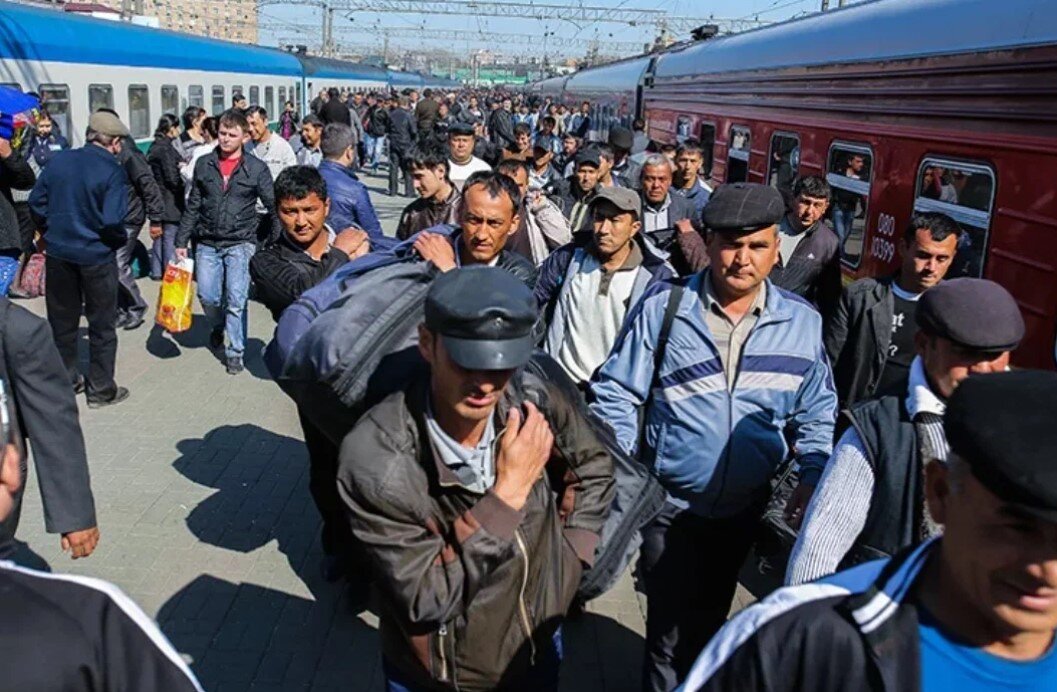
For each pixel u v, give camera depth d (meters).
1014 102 5.01
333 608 4.54
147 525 5.30
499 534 2.14
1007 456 1.21
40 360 2.97
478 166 7.50
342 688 3.96
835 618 1.42
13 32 13.05
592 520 2.52
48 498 3.07
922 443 2.33
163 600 4.55
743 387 3.10
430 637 2.29
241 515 5.46
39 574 1.54
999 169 5.10
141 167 9.02
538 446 2.21
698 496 3.18
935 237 4.29
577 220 7.32
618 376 3.24
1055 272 4.57
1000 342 2.26
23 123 6.85
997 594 1.28
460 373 2.07
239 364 8.16
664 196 6.66
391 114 20.84
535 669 2.48
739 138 10.41
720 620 3.46
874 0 7.57
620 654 4.29
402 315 2.45
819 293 5.83
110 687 1.51
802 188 5.70
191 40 20.66
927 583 1.42
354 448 2.18
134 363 8.37
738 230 2.93
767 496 3.28
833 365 4.66
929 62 6.00
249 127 10.01
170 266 7.77
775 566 5.00
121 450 6.36
